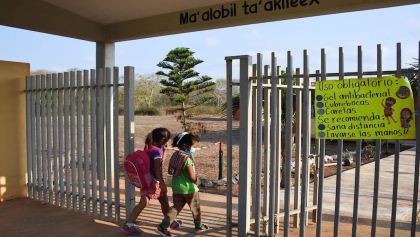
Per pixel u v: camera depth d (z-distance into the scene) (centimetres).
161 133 561
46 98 716
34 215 659
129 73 580
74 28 846
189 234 565
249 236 495
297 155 568
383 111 393
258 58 466
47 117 712
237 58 484
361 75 402
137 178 552
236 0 723
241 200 489
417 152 380
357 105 405
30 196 766
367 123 400
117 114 600
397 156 388
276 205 546
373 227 400
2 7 723
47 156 720
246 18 711
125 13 829
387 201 762
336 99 415
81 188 669
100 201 634
